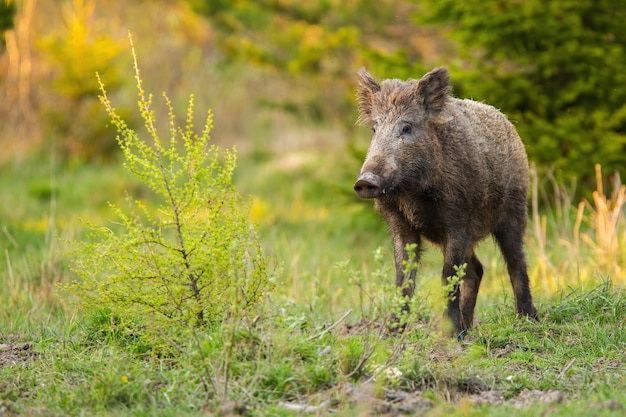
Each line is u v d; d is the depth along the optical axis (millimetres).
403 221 10953
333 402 8031
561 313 11594
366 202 20188
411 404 7922
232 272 8828
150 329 9172
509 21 18172
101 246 9539
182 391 8211
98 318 10211
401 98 10523
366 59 19906
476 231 11180
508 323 11203
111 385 8211
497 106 18531
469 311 11500
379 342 8938
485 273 15844
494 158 11367
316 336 9156
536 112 18859
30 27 31797
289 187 26188
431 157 10477
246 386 8242
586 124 18469
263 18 26938
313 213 23625
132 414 7809
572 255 15492
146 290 9430
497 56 18641
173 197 9453
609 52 18281
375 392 8078
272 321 9203
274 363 8539
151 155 9547
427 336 9930
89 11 32219
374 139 10367
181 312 9328
